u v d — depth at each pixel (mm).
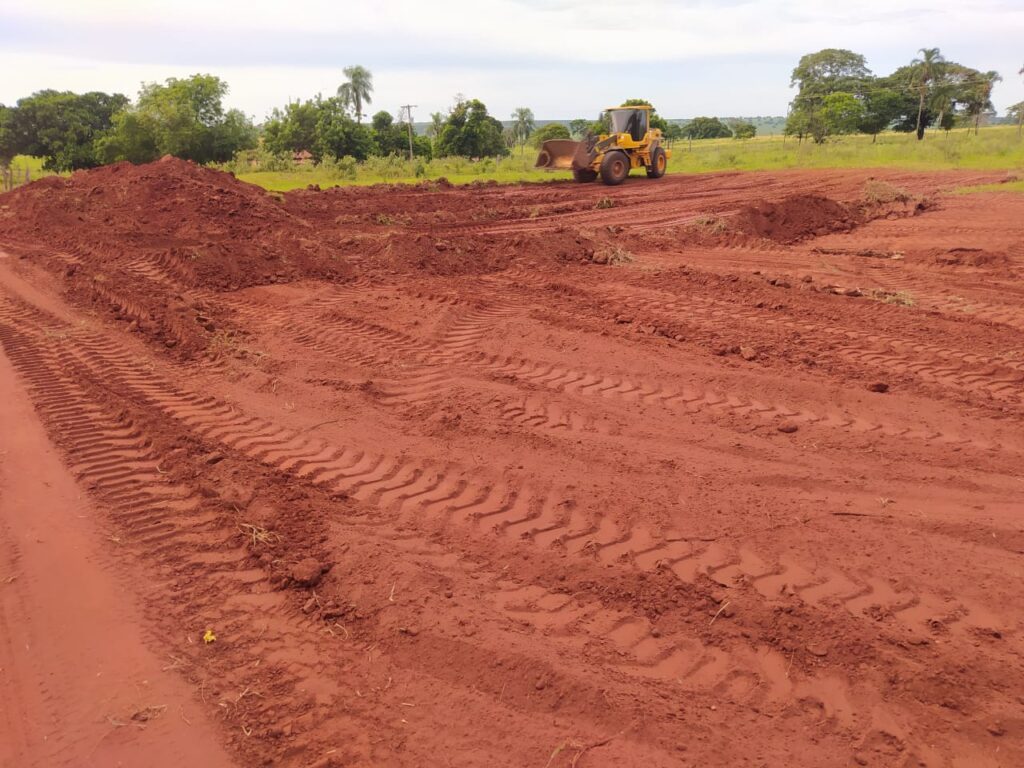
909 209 18594
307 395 7484
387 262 13055
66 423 6719
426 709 3561
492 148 52375
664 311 10102
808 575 4516
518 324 9422
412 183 28438
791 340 8781
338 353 8688
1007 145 34906
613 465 5898
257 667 3854
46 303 10812
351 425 6773
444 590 4426
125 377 7961
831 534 4914
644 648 3941
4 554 4773
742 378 7539
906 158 33906
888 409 6828
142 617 4219
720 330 9195
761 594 4340
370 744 3354
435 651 3930
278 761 3268
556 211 20734
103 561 4719
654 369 7883
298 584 4516
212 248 12438
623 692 3605
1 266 12969
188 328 9461
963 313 10000
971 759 3240
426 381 7797
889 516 5113
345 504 5441
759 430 6469
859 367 7863
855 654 3842
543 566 4660
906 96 61875
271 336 9391
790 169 31734
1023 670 3701
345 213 19281
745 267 13289
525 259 13305
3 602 4332
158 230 14680
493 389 7488
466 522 5176
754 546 4816
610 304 10469
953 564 4582
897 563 4605
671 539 4914
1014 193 20359
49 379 7805
